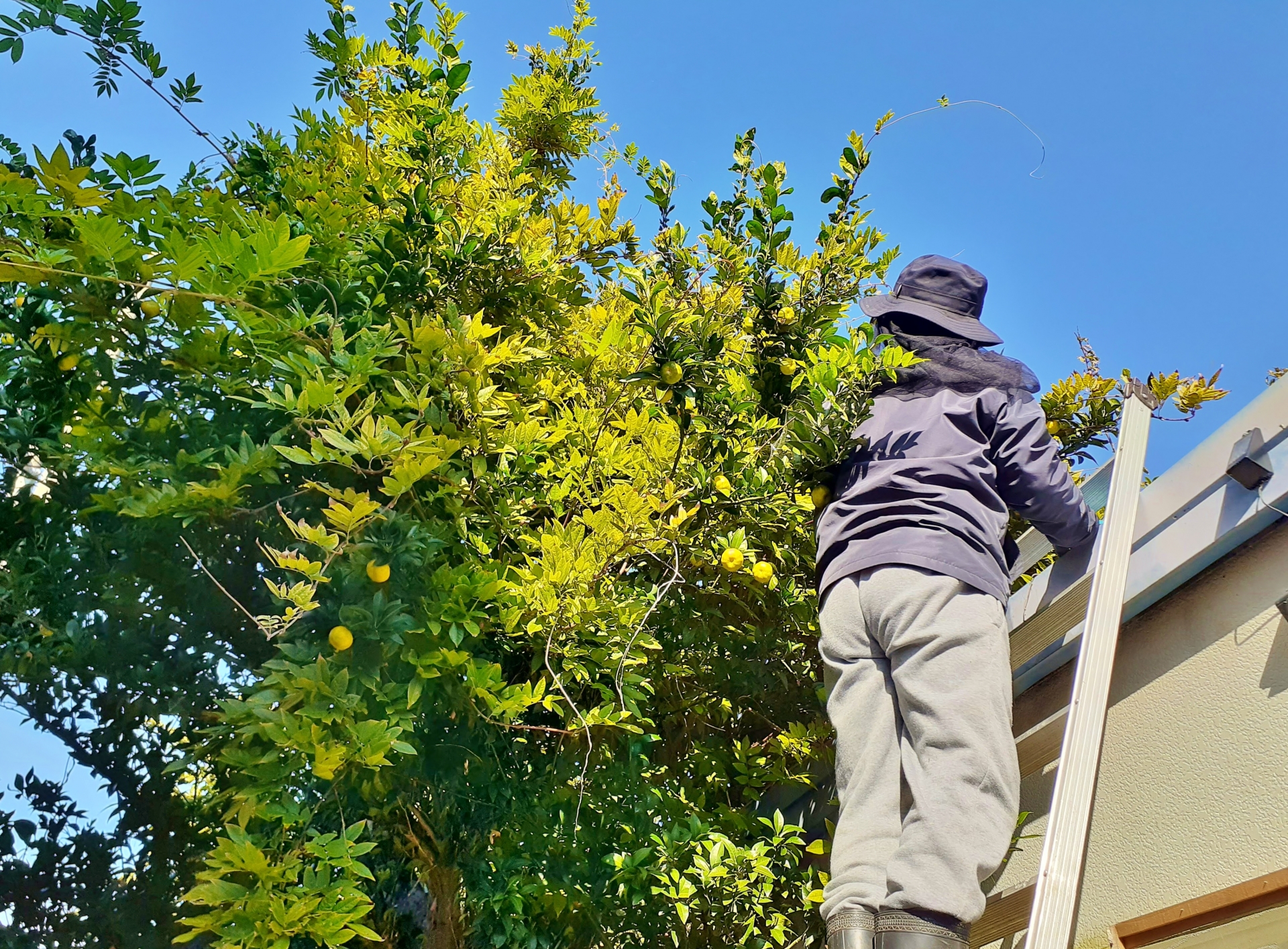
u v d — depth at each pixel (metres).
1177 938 1.95
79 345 2.13
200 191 2.71
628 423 2.73
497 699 2.17
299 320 2.23
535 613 2.30
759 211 2.73
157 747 2.38
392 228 2.75
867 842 1.94
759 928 2.54
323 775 1.80
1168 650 2.20
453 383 2.36
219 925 1.70
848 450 2.33
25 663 2.15
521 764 2.44
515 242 2.98
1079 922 2.20
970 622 2.00
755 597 2.95
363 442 2.03
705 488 2.60
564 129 4.37
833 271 2.72
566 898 2.43
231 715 1.86
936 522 2.12
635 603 2.41
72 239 2.15
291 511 2.23
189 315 2.11
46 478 2.21
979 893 1.74
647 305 2.45
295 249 2.09
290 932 1.69
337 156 3.07
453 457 2.45
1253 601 2.05
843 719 2.09
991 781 1.84
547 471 2.67
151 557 2.21
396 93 3.42
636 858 2.46
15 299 2.18
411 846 2.36
